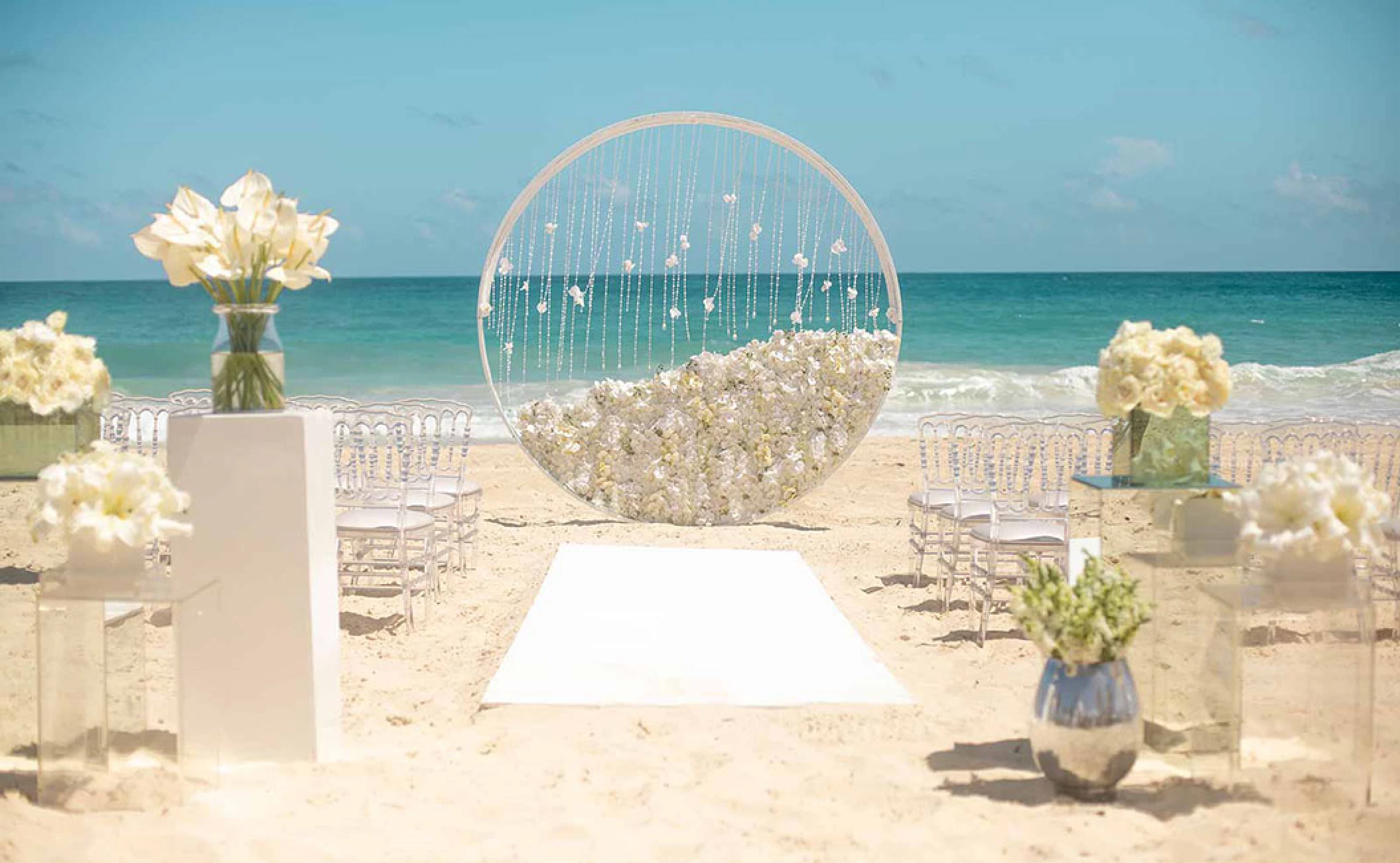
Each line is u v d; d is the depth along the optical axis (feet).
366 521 19.02
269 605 12.46
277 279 12.76
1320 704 11.71
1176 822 11.09
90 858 10.06
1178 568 12.95
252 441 12.36
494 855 10.28
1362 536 11.53
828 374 26.02
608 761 12.58
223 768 12.45
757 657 16.39
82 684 11.40
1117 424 14.05
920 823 10.94
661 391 26.07
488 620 19.74
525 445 26.30
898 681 15.67
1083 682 11.37
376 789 11.82
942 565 21.61
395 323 86.84
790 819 11.06
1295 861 10.17
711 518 26.58
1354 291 109.60
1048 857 10.21
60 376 13.91
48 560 21.40
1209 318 97.25
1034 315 93.76
